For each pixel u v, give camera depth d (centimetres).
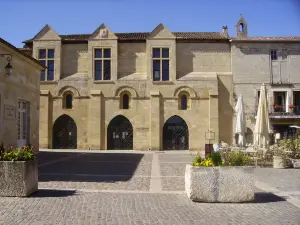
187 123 3588
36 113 2770
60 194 1060
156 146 3547
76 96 3650
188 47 3734
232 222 760
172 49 3656
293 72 3684
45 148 3597
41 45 3722
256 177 1488
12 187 1008
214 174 962
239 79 3669
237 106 2539
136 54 3741
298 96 3734
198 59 3722
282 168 1828
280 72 3688
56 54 3709
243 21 4122
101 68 3681
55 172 1641
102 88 3644
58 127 3669
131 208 882
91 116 3603
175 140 3609
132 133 3625
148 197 1027
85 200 975
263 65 3681
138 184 1282
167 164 2091
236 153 1070
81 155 2816
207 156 1056
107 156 2744
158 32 3675
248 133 3622
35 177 1085
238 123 2492
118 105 3622
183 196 1044
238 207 905
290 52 3700
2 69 2086
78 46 3769
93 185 1250
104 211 845
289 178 1459
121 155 2870
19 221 749
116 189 1168
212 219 784
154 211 853
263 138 2152
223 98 3653
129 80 3641
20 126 2489
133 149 3572
